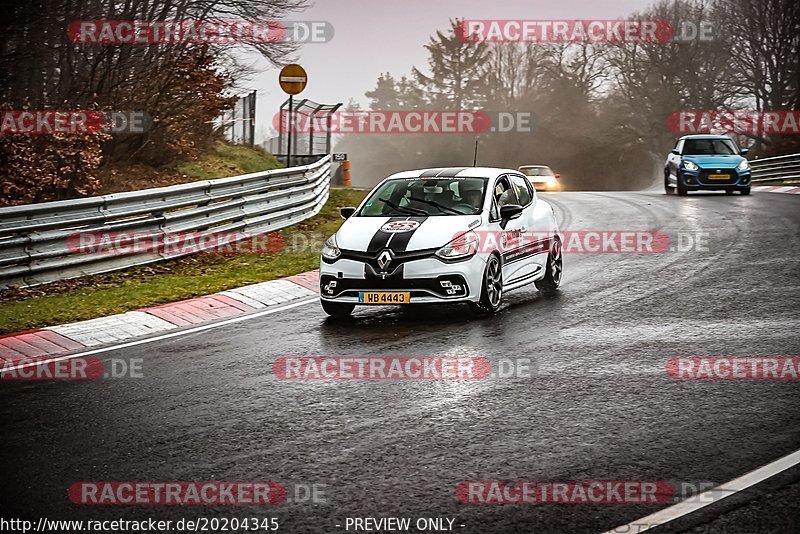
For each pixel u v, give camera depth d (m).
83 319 26.17
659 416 15.86
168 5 58.53
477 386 18.16
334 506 12.20
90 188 43.69
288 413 16.62
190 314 26.72
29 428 16.16
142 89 54.09
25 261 30.72
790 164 83.31
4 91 46.66
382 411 16.59
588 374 18.89
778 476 12.80
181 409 17.09
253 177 42.22
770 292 27.44
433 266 24.44
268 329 24.56
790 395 16.91
